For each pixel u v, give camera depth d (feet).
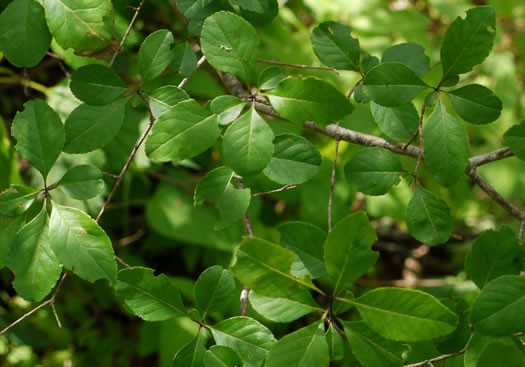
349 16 4.43
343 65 2.51
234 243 4.05
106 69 2.41
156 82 2.64
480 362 2.30
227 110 2.36
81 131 2.41
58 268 2.35
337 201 4.15
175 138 2.35
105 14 2.43
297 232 2.40
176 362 2.38
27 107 2.39
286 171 2.40
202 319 2.40
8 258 2.34
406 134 2.54
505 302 2.30
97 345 4.80
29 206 2.37
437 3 5.05
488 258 2.41
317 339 2.30
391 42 4.53
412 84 2.37
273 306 2.34
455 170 2.37
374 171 2.46
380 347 2.33
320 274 2.39
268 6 2.51
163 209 4.04
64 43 2.42
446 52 2.35
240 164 2.33
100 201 3.73
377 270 6.01
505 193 4.77
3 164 3.18
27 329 4.56
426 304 2.28
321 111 2.35
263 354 2.37
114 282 2.34
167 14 3.66
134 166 3.90
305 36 4.22
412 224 2.44
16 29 2.42
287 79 2.35
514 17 5.21
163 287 2.40
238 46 2.37
